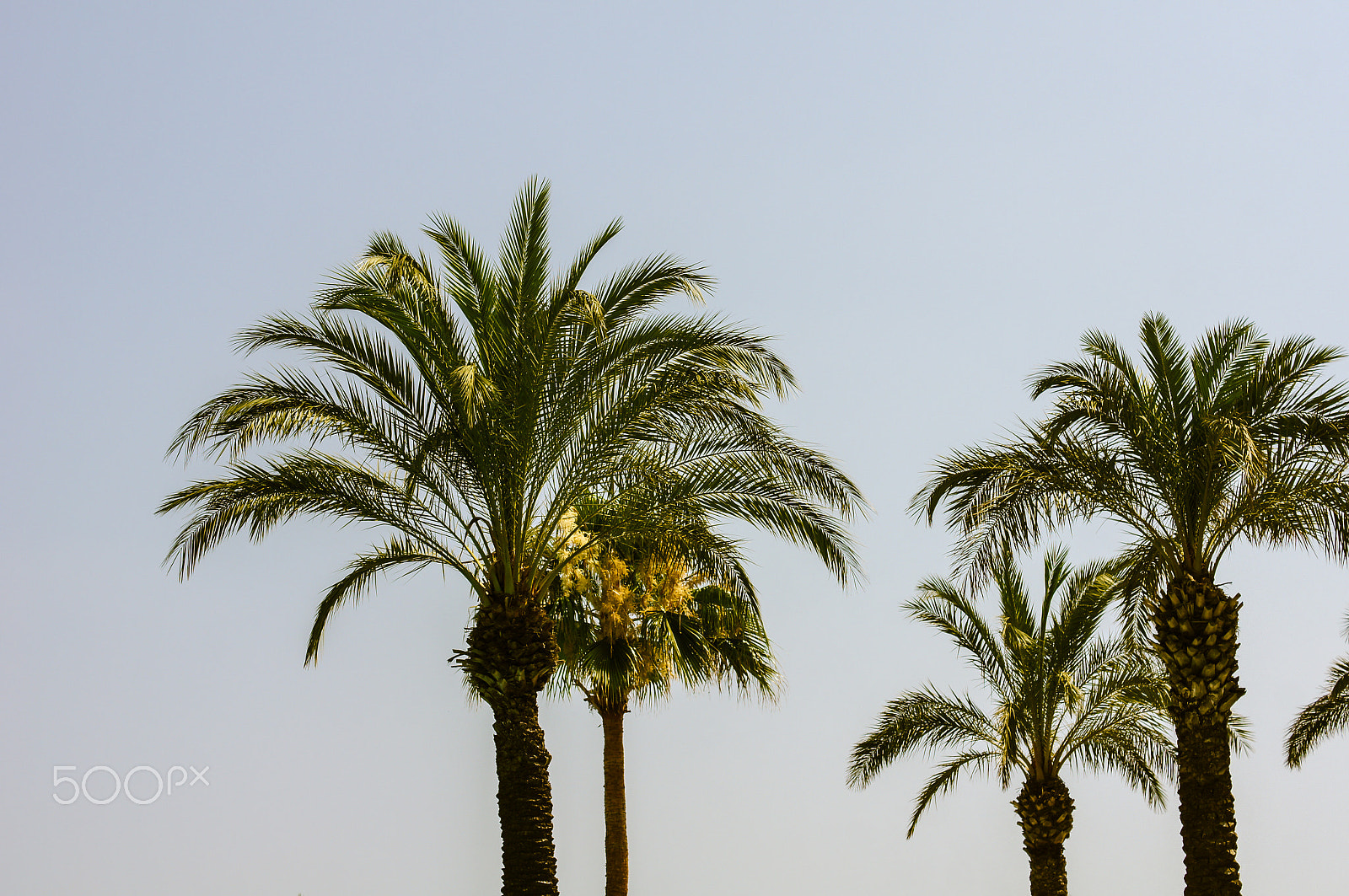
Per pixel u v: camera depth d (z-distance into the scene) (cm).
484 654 1720
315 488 1709
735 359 1684
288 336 1630
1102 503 1844
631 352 1683
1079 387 1805
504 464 1689
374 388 1670
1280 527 1795
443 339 1672
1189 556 1809
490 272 1753
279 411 1627
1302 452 1733
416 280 1686
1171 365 1800
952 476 1873
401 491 1739
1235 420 1633
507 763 1698
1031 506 1873
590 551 2014
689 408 1719
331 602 1858
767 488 1750
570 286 1742
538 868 1664
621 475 1777
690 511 1775
